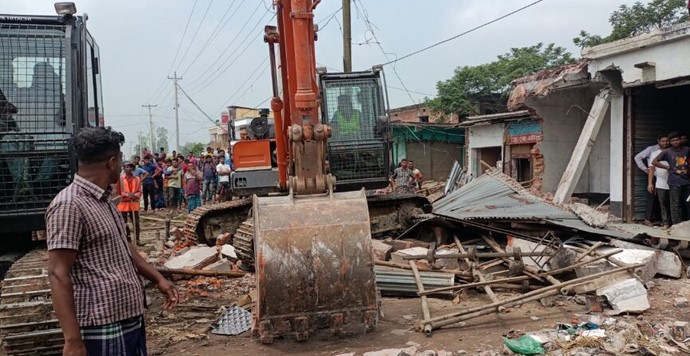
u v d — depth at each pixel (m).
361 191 5.64
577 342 4.99
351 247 5.16
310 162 5.79
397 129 25.86
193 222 10.73
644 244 8.01
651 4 22.75
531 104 16.17
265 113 10.36
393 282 6.89
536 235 8.68
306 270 5.07
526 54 27.69
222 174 17.53
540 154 16.44
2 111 5.11
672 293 6.58
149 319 6.22
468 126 21.27
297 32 5.78
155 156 23.94
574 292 6.42
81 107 5.45
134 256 3.65
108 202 3.27
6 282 4.63
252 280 7.72
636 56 11.50
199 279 7.87
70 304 2.97
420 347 5.11
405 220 10.51
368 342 5.27
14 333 4.45
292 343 5.31
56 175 5.18
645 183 12.38
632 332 5.18
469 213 9.43
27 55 5.22
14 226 5.16
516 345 4.93
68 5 5.33
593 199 16.23
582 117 16.70
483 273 7.12
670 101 12.71
